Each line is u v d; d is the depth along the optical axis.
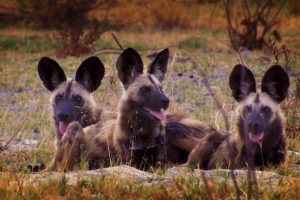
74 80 24.78
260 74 39.62
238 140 19.86
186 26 68.50
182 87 37.53
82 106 24.11
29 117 31.52
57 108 24.11
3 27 66.12
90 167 20.86
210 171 18.38
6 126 29.58
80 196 16.05
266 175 17.81
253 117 19.61
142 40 57.84
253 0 71.19
